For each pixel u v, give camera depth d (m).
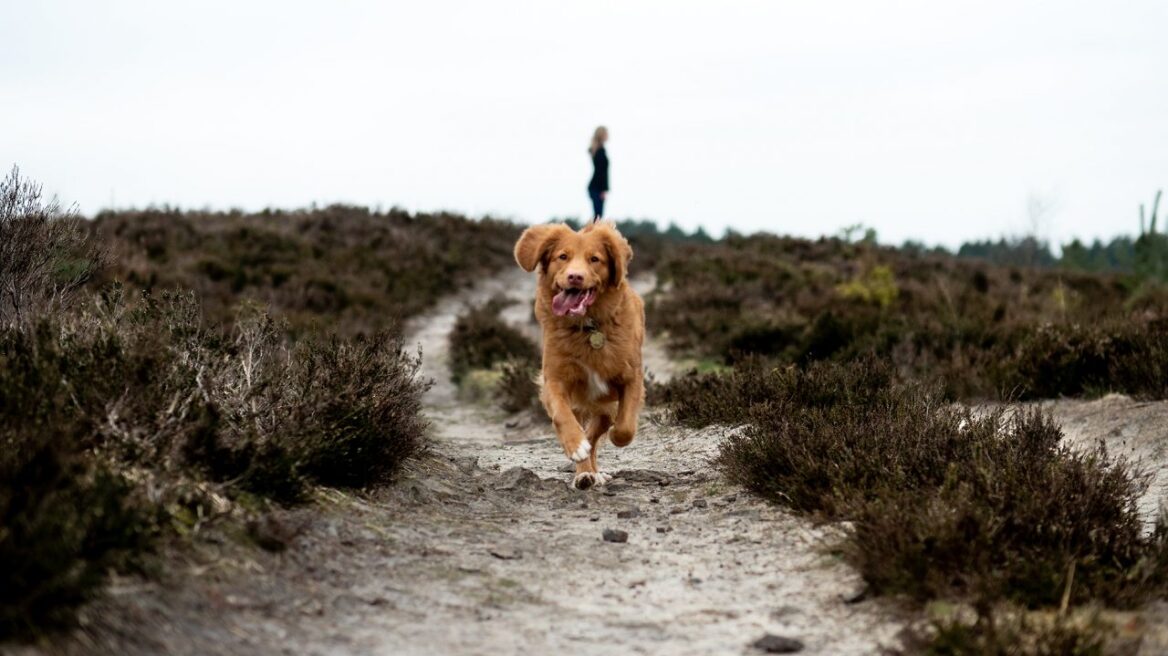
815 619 3.63
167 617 2.99
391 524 4.60
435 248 29.77
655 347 15.92
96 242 6.32
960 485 4.48
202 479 4.05
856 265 25.92
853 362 8.62
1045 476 4.54
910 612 3.56
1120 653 2.98
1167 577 3.79
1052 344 9.41
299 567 3.76
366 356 6.11
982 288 23.44
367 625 3.39
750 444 5.97
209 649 2.91
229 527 3.79
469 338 16.64
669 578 4.21
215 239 24.70
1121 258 30.27
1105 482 4.47
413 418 6.46
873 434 5.72
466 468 6.62
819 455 5.50
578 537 4.89
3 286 5.22
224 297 17.84
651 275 27.66
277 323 6.43
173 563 3.36
